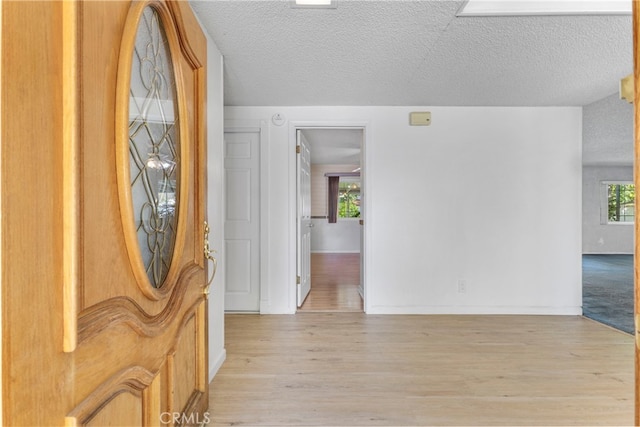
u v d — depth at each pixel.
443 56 2.16
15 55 0.51
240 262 3.27
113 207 0.80
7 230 0.50
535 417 1.64
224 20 1.74
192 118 1.38
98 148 0.73
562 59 2.21
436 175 3.24
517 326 2.90
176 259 1.20
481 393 1.85
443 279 3.25
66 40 0.61
